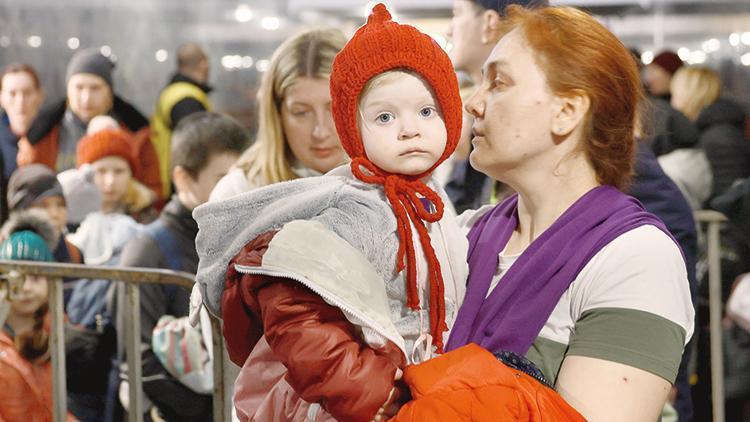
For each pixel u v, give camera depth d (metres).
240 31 8.06
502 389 1.53
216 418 2.63
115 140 4.55
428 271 1.69
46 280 3.14
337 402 1.53
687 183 5.04
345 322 1.58
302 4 7.66
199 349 3.08
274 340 1.57
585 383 1.62
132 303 2.85
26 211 3.80
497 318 1.74
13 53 7.25
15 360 3.14
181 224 3.32
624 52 1.80
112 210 4.56
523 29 1.81
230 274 1.68
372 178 1.68
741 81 8.17
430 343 1.67
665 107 5.16
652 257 1.67
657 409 1.63
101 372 3.39
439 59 1.67
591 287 1.68
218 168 3.27
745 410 4.17
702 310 4.30
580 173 1.81
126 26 7.61
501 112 1.78
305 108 2.63
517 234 1.88
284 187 1.72
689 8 8.20
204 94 5.69
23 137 5.31
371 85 1.65
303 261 1.56
